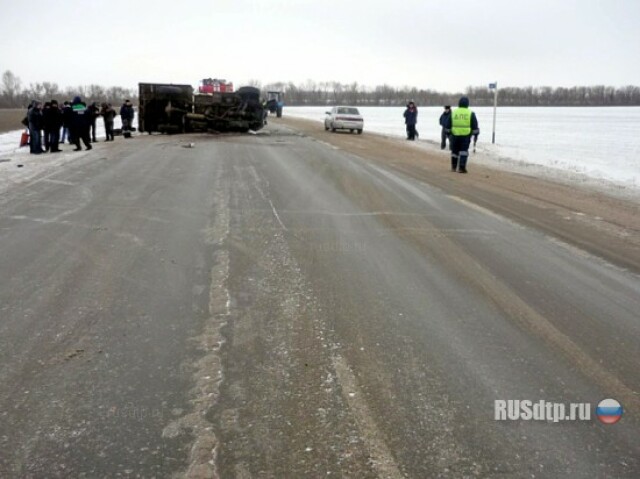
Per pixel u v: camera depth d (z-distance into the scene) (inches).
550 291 216.7
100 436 121.1
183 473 109.7
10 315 184.2
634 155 869.8
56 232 289.0
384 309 193.9
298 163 602.5
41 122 691.4
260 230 300.2
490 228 323.9
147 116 1071.0
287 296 203.9
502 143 1114.1
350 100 7549.2
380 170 571.5
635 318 191.5
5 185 430.9
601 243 296.8
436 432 124.3
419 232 307.4
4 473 109.3
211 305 193.9
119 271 228.5
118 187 423.2
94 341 166.2
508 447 119.6
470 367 154.0
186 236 284.0
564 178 580.4
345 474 110.0
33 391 138.9
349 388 141.9
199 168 540.7
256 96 1136.2
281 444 119.1
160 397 136.6
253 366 152.3
